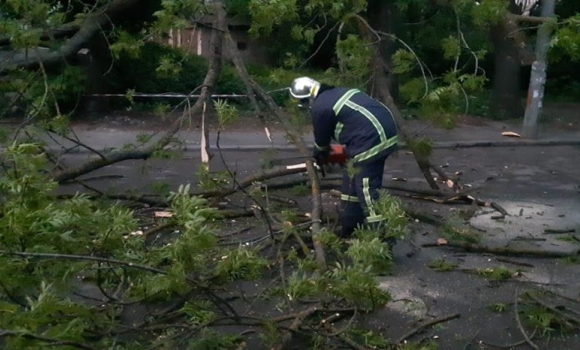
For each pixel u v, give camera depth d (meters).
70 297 7.89
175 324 7.36
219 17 11.25
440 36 19.23
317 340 7.17
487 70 22.17
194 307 7.30
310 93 9.91
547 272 9.82
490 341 7.91
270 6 10.07
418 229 11.23
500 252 10.38
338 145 10.08
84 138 17.89
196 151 16.89
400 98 16.88
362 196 9.60
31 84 12.40
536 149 18.48
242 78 10.95
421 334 8.02
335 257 8.92
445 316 8.38
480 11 11.11
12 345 5.10
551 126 20.89
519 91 21.84
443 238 10.72
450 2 12.02
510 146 18.66
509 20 11.34
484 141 18.53
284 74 12.99
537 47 14.12
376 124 9.59
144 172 12.75
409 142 12.55
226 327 7.89
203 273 7.41
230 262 6.79
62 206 6.12
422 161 12.73
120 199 11.76
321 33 20.70
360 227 9.10
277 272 9.06
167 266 6.83
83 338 6.41
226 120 10.05
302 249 9.39
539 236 11.19
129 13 18.20
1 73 12.83
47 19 12.08
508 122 21.14
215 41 11.29
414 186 13.45
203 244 5.96
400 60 11.80
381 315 8.37
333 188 12.99
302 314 7.47
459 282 9.38
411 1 16.62
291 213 10.09
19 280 5.91
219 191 10.94
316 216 9.10
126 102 21.72
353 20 12.66
